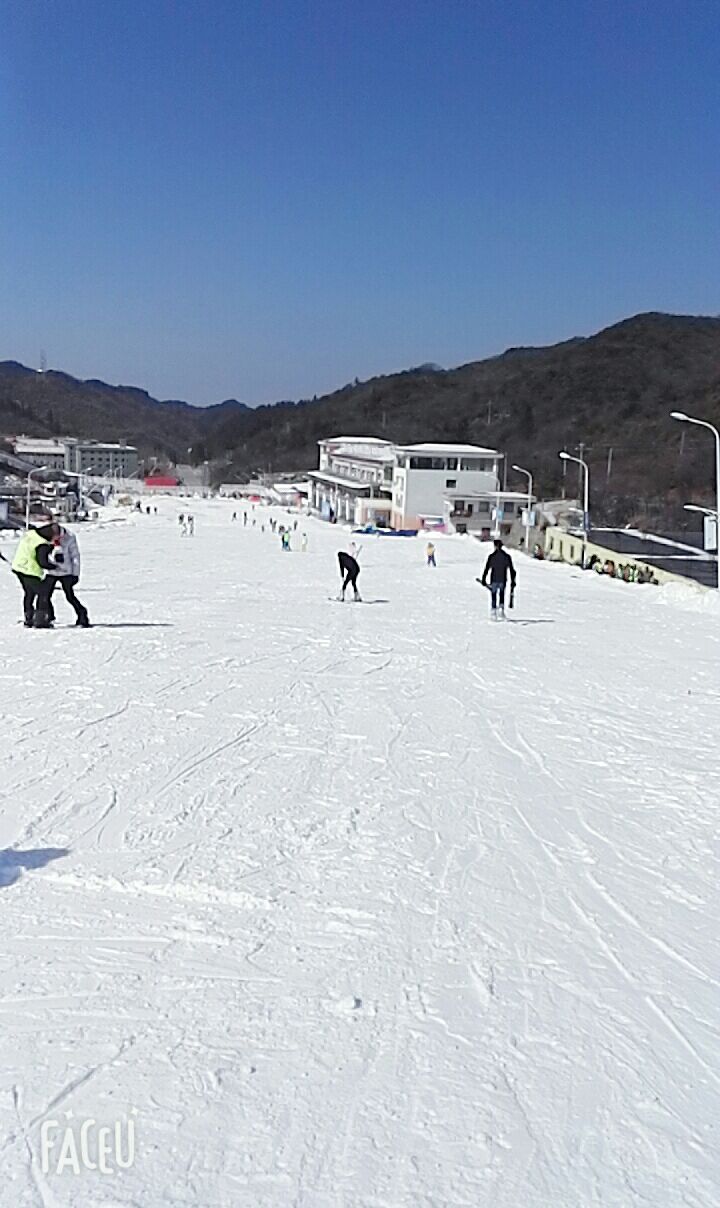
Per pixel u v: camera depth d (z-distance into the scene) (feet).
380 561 148.97
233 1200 10.02
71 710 33.65
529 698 38.01
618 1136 11.09
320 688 39.40
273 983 14.23
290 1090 11.72
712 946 15.87
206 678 41.09
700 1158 10.77
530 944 15.79
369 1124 11.17
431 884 18.22
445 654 50.31
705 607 79.05
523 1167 10.57
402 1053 12.54
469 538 226.79
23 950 15.08
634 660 49.16
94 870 18.44
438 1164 10.57
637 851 20.31
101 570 118.11
